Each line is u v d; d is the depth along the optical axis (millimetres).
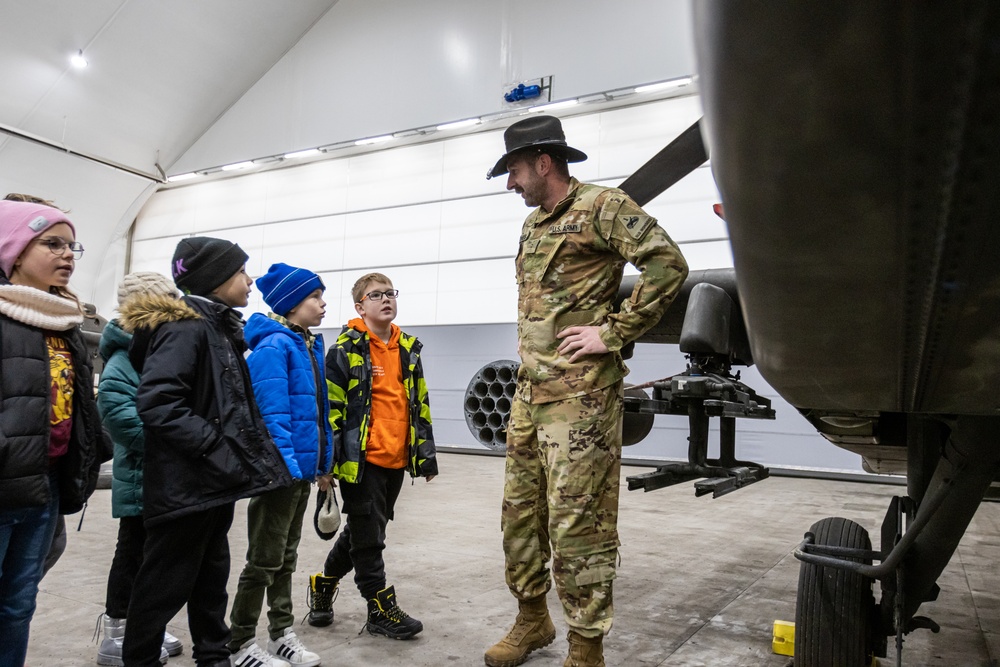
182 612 2514
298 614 2453
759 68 610
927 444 1908
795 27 562
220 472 1552
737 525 4422
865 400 1118
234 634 1927
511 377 8961
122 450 1993
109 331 2023
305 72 11281
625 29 8664
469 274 9898
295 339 2074
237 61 11312
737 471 1800
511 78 9375
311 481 2027
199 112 11875
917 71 558
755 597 2764
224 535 1714
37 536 1524
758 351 1101
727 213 827
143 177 12312
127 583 1986
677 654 2113
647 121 8797
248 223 12055
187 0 10094
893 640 2338
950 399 1044
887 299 841
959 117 586
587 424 1739
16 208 1521
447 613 2471
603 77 8727
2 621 1480
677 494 5812
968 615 2666
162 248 12969
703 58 661
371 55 10641
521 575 2004
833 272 822
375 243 10758
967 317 835
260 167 11977
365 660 2016
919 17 518
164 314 1626
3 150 10484
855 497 5797
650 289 1674
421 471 2309
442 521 4352
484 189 9961
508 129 1903
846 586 1772
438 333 9703
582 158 1932
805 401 1197
